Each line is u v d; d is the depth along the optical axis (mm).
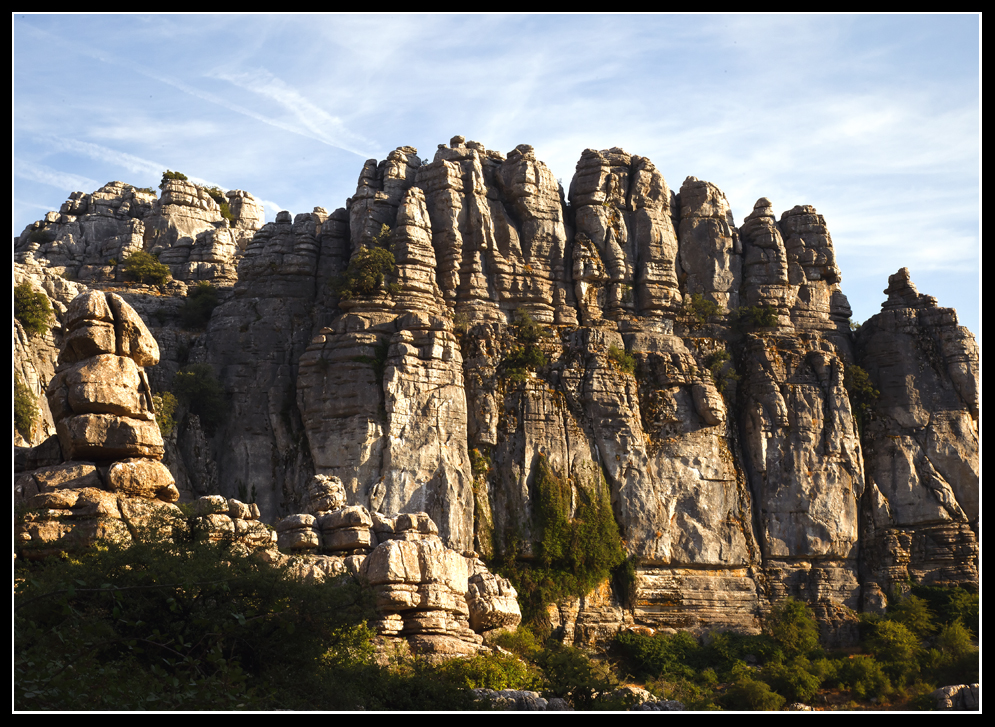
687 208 116125
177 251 121375
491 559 93000
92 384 45156
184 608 37031
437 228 107312
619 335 106625
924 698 81438
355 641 45625
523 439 97562
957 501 103750
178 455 97312
